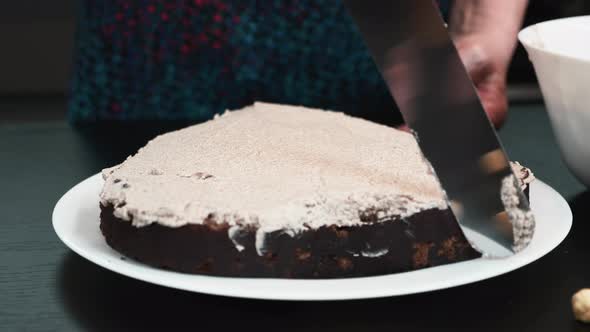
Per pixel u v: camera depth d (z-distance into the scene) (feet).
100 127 3.53
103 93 4.39
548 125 3.45
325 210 2.15
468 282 2.10
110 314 2.12
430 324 2.08
